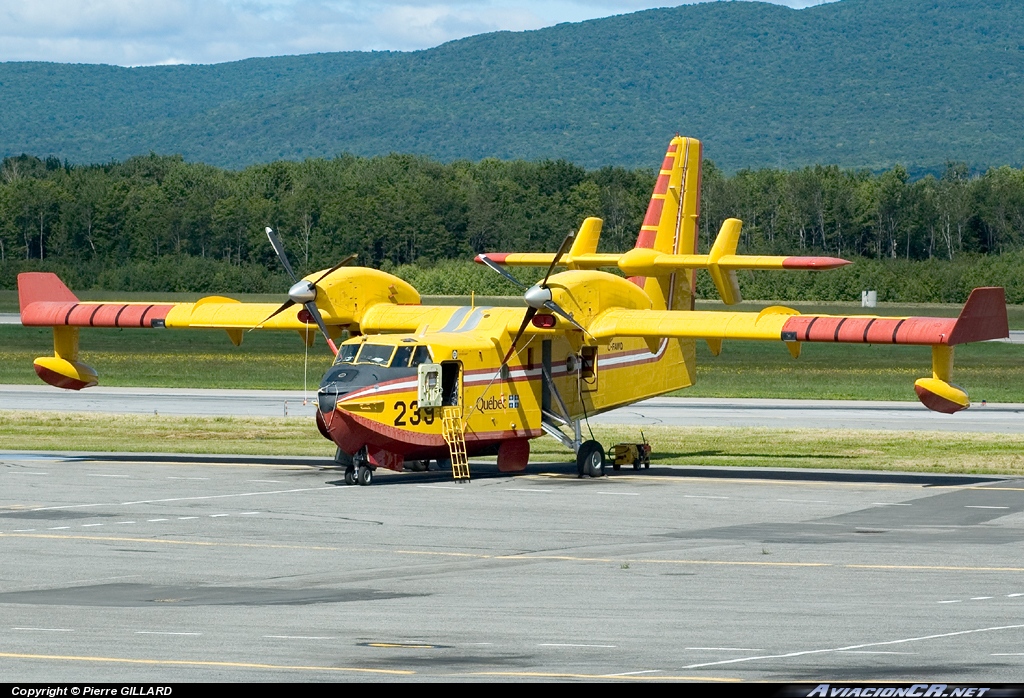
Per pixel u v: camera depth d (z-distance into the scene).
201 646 54.00
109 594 67.44
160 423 167.50
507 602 64.50
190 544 83.38
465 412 115.25
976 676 48.41
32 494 106.12
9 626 58.66
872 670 49.47
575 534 87.44
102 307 134.00
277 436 155.50
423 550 81.19
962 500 104.94
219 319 128.50
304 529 89.31
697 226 135.25
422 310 125.19
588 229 128.12
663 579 71.12
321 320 123.62
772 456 139.50
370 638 55.75
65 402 199.25
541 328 116.00
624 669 49.72
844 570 73.75
